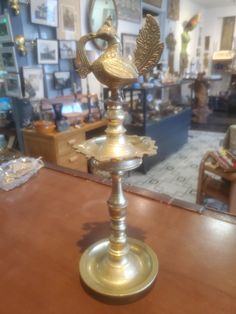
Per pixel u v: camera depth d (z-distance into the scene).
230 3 5.40
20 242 0.70
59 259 0.64
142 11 3.46
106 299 0.52
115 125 0.51
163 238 0.70
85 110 2.57
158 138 3.01
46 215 0.82
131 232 0.72
